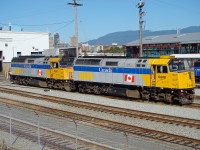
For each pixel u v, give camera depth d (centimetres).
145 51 7581
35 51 8325
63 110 2728
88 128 2084
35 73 4631
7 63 7875
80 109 2816
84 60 3844
